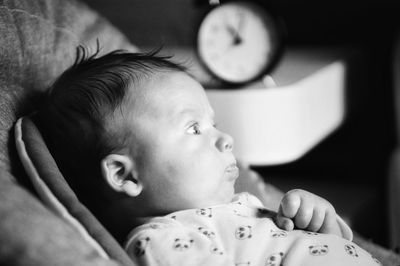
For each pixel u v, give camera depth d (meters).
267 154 1.43
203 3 1.53
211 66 1.47
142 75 0.81
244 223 0.76
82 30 1.13
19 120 0.81
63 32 1.05
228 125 1.42
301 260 0.72
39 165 0.72
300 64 1.67
